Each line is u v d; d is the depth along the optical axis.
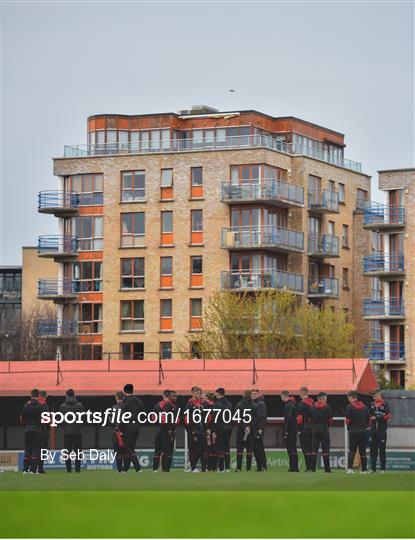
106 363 136.88
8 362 138.50
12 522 55.34
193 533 52.38
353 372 129.88
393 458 101.44
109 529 53.41
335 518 56.69
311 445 91.38
